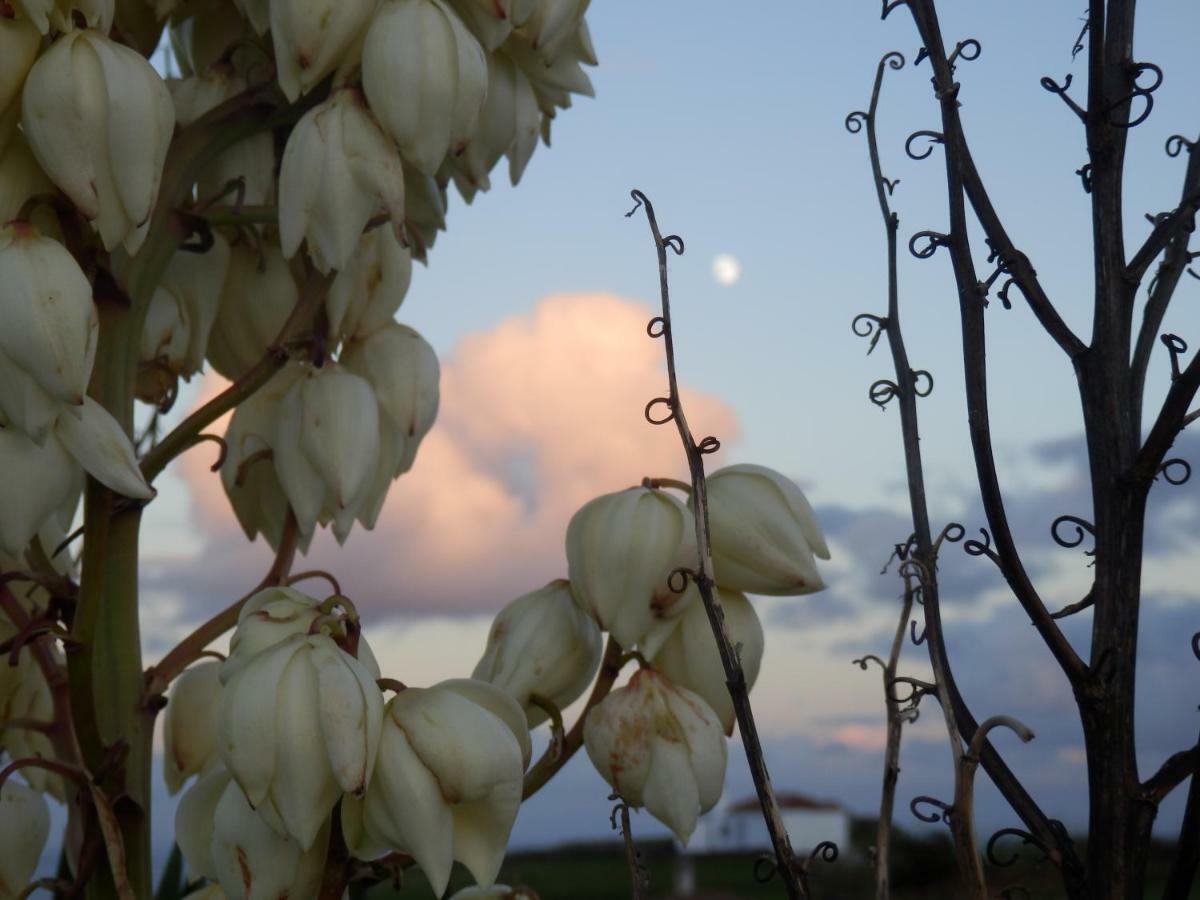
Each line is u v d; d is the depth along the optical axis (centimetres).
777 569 34
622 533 34
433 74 36
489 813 29
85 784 33
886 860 30
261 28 38
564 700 35
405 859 32
